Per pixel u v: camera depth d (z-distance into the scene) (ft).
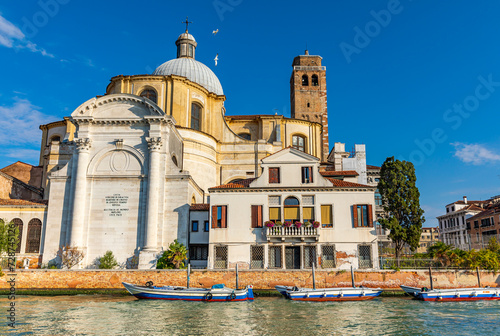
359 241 123.44
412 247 130.41
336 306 98.48
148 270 116.67
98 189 140.05
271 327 76.84
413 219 133.69
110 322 80.23
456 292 105.91
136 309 93.50
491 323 81.30
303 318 84.69
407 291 111.14
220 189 127.65
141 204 138.51
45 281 116.78
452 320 83.82
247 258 123.85
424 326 78.64
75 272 117.29
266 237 123.95
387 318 85.30
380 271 115.24
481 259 116.37
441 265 118.83
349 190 126.52
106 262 129.70
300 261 123.65
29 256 136.87
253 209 126.62
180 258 124.16
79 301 104.01
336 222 124.77
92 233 136.98
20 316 84.99
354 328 76.64
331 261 122.83
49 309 92.84
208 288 110.11
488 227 221.46
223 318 84.33
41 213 140.67
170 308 94.99
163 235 135.13
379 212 192.65
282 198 126.72
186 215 135.95
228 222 125.80
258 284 114.32
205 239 135.03
